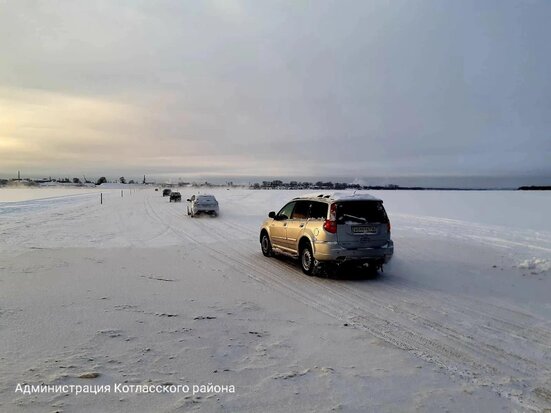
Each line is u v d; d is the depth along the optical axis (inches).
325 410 134.5
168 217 983.6
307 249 359.6
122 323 214.5
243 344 192.1
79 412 126.5
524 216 973.2
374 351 189.3
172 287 302.7
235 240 588.1
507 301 278.1
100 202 1692.9
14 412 124.5
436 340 205.6
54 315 224.2
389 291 303.7
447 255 450.6
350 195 356.5
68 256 427.8
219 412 130.5
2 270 348.8
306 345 194.1
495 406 142.5
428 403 142.4
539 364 179.8
